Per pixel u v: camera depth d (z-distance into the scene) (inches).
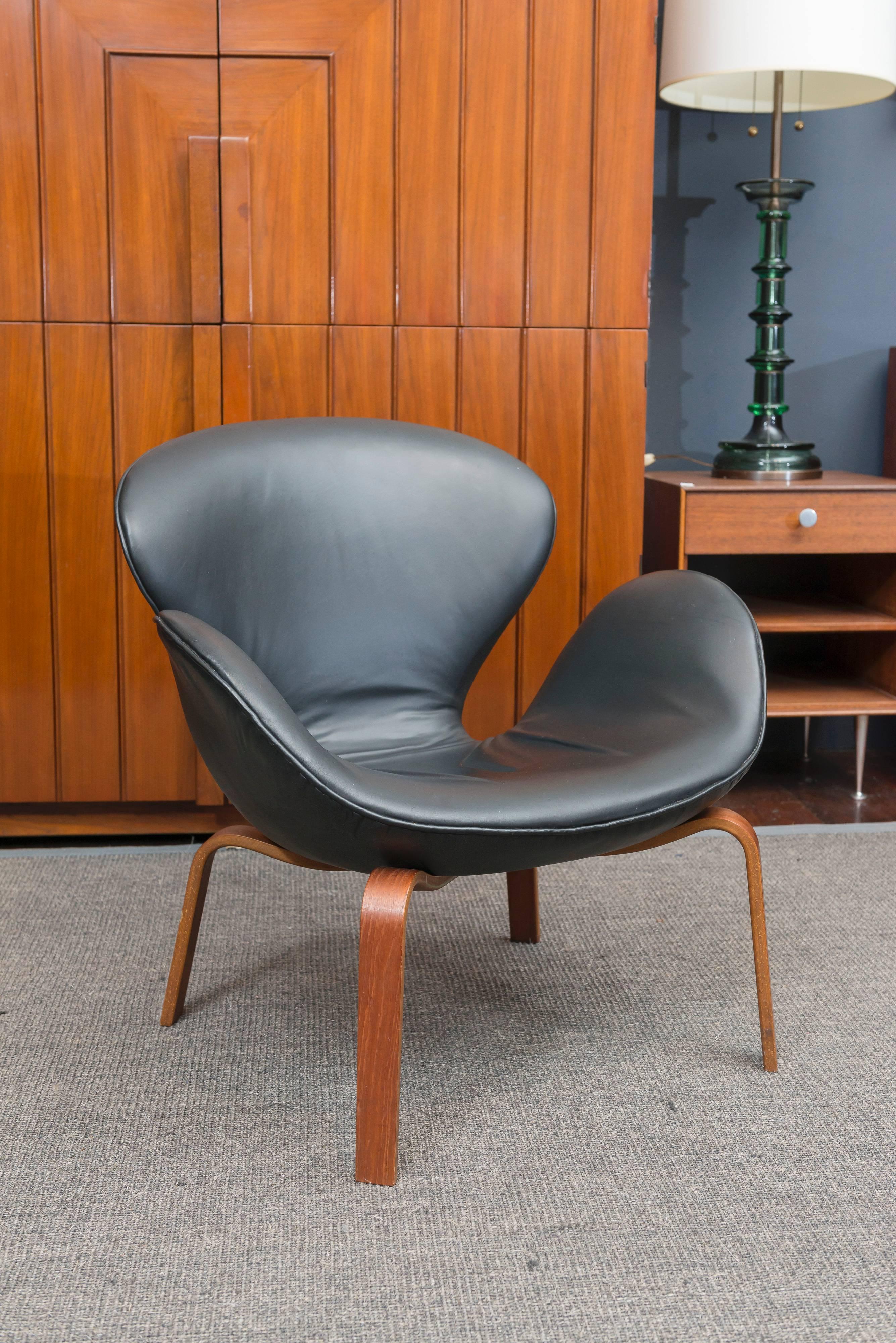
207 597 60.0
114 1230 46.1
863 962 69.2
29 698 85.4
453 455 68.4
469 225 83.1
